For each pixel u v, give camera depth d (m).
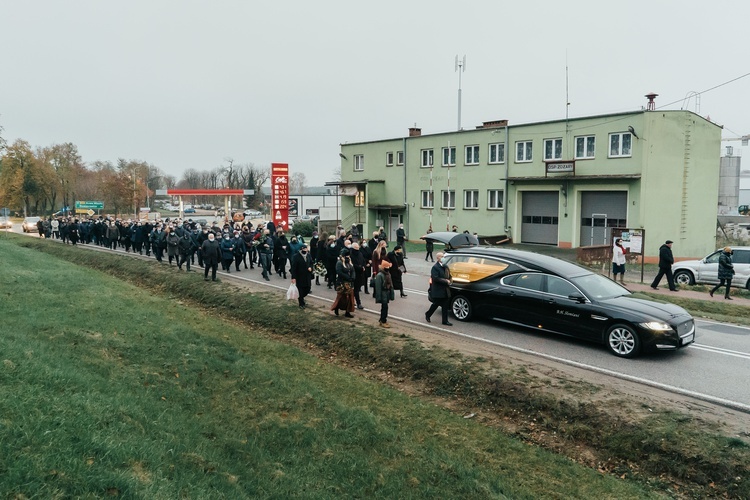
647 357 11.21
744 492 6.52
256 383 9.13
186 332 11.92
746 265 20.03
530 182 35.62
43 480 4.29
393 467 6.74
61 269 20.50
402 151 44.06
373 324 13.80
